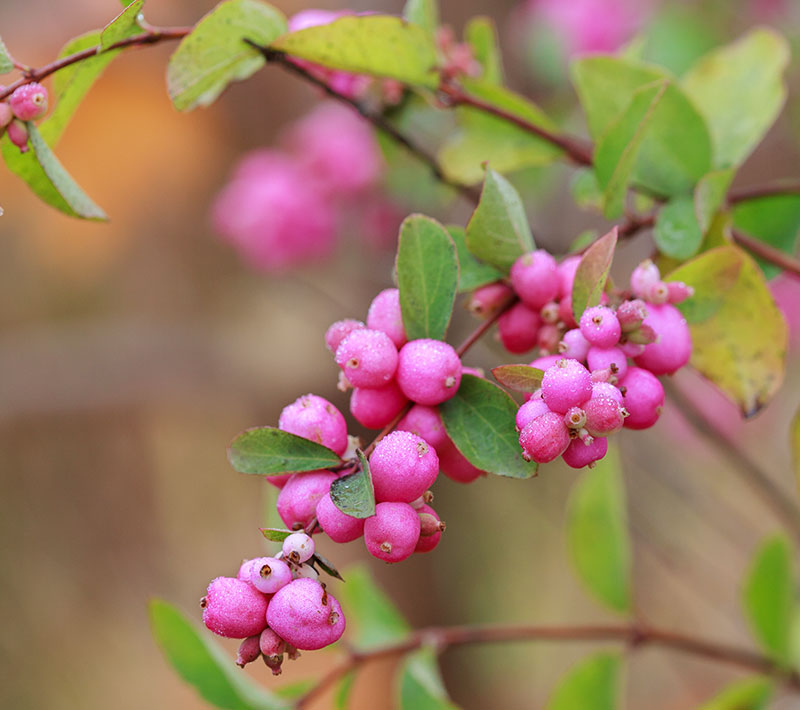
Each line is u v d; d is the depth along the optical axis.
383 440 0.46
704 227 0.52
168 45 1.10
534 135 0.57
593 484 0.62
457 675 1.35
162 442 1.48
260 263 0.99
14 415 1.33
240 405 1.34
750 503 1.22
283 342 1.30
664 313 0.48
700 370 0.51
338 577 0.45
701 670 1.30
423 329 0.48
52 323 1.34
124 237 1.26
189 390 1.32
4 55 0.50
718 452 0.80
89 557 1.49
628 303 0.47
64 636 1.48
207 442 1.49
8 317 1.32
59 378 1.32
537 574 1.48
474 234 0.49
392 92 0.59
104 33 0.51
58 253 1.28
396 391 0.48
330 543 1.29
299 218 0.93
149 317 1.33
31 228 1.27
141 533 1.51
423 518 0.46
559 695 0.60
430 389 0.47
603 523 0.62
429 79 0.55
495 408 0.47
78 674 1.47
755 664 0.63
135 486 1.50
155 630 0.55
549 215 0.98
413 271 0.48
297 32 0.53
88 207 0.51
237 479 1.51
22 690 1.45
